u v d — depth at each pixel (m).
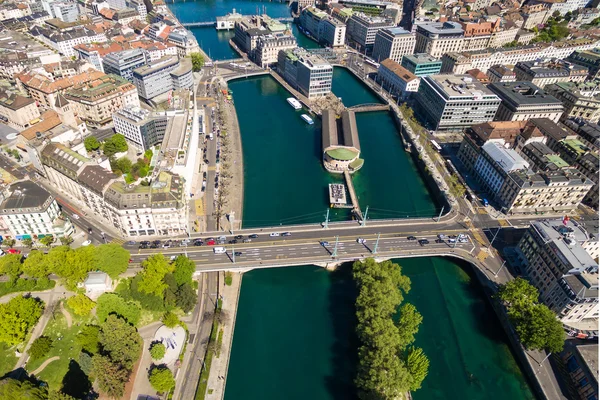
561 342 197.25
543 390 192.88
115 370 173.88
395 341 193.38
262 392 191.00
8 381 162.62
